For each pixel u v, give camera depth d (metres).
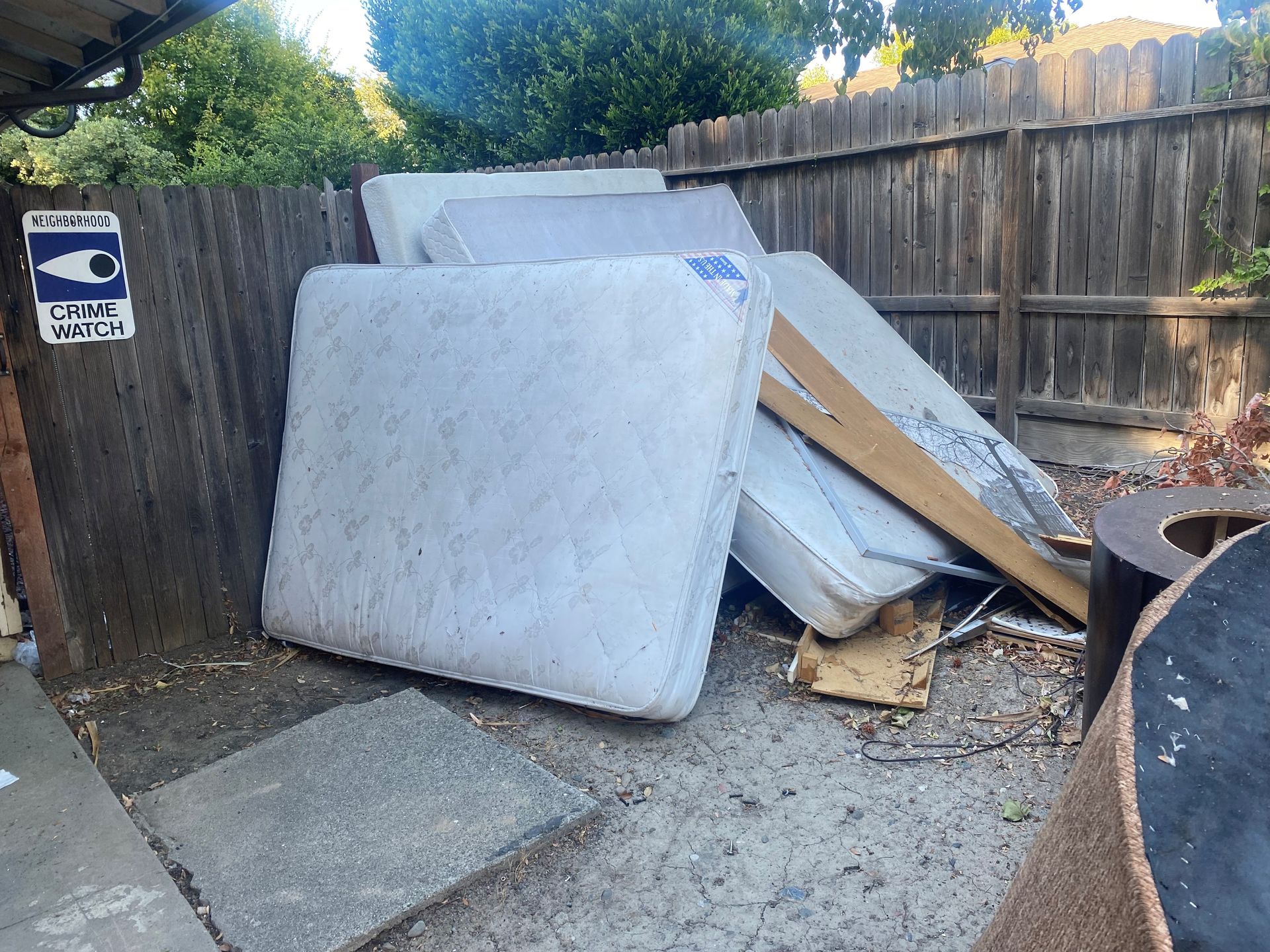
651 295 3.04
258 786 2.56
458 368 3.37
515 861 2.24
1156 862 0.72
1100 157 4.77
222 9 2.88
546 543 3.03
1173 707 0.84
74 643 3.47
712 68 10.15
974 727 2.79
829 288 4.95
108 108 18.14
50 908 2.04
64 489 3.38
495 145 12.05
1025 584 3.35
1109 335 4.92
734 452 2.91
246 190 3.75
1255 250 4.22
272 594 3.71
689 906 2.10
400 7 11.87
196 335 3.66
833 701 2.99
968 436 4.36
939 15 7.68
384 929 2.02
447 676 3.18
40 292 3.24
